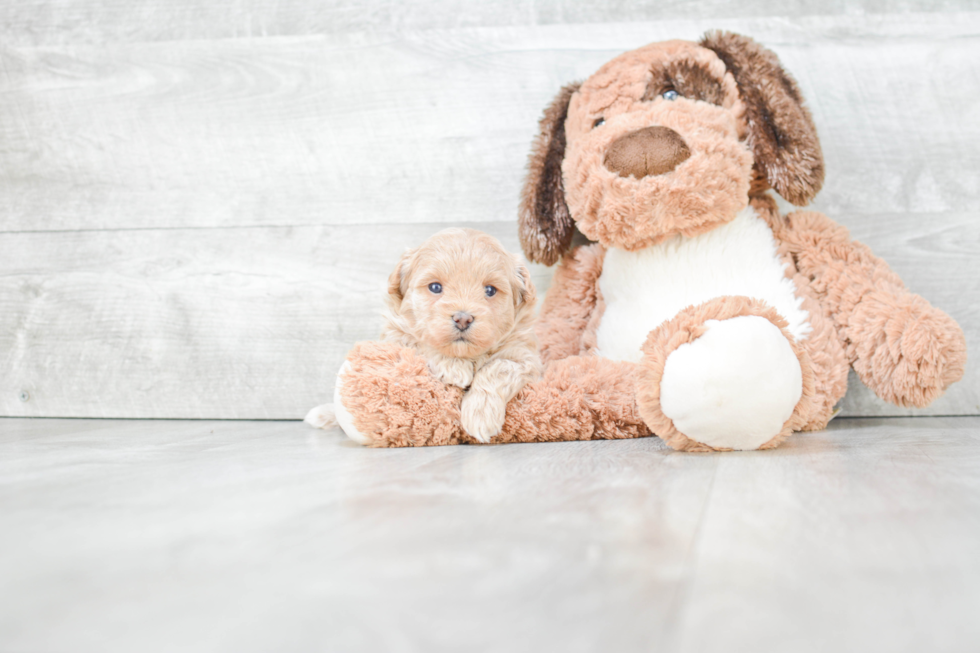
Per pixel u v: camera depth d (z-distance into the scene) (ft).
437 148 5.67
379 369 3.87
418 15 5.67
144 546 1.76
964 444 3.62
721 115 4.34
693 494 2.33
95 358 5.92
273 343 5.78
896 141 5.29
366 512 2.10
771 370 3.25
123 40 5.89
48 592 1.45
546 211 4.85
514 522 1.97
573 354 4.91
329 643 1.20
